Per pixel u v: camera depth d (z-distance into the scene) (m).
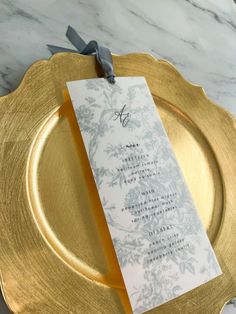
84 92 0.28
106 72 0.30
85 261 0.24
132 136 0.28
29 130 0.26
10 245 0.22
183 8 0.44
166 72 0.34
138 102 0.30
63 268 0.23
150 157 0.28
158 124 0.30
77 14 0.37
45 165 0.26
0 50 0.31
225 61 0.43
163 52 0.40
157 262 0.25
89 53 0.32
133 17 0.40
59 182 0.26
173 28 0.42
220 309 0.26
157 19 0.42
